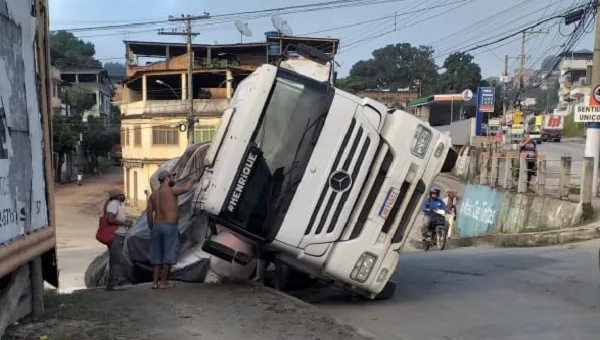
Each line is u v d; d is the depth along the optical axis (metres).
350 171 7.97
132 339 5.73
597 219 15.62
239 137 7.84
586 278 10.16
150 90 48.72
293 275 9.72
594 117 17.59
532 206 18.22
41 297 6.47
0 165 5.12
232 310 7.11
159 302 7.47
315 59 9.27
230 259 8.62
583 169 15.84
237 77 44.91
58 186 59.09
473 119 49.56
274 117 7.92
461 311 8.11
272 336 6.07
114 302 7.41
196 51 52.53
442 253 14.68
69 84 71.75
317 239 7.92
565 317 7.61
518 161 21.00
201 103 43.41
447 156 8.53
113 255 9.49
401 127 8.21
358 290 8.35
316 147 7.90
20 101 5.77
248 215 7.81
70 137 60.53
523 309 8.13
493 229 20.94
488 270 11.48
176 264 9.28
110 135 74.38
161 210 8.66
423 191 8.38
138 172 47.22
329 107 7.95
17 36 5.76
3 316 5.54
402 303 8.68
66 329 5.93
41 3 6.63
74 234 32.66
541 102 101.31
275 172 7.87
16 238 5.44
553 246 14.54
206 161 8.27
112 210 9.53
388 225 8.26
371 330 7.12
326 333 6.27
